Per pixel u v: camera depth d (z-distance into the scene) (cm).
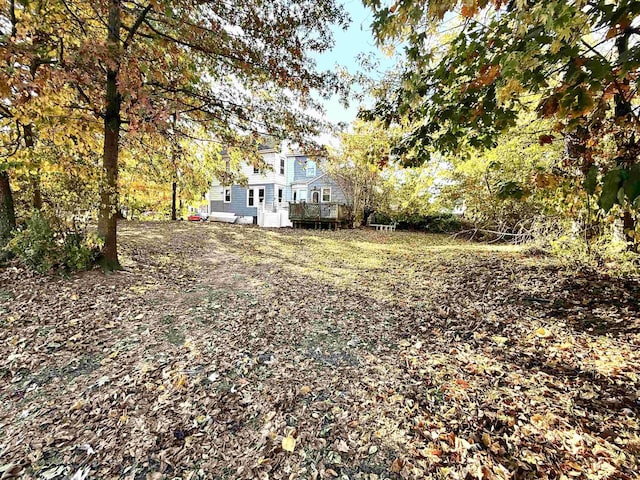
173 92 649
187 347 362
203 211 2628
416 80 294
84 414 260
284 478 200
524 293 469
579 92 193
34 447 228
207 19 579
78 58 463
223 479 201
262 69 651
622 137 285
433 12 222
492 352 329
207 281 621
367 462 209
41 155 530
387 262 802
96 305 464
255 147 859
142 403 271
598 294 417
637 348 298
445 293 525
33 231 552
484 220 1120
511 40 277
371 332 399
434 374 300
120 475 205
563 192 392
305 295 539
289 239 1215
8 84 415
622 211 379
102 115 567
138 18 557
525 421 229
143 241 930
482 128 361
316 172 2231
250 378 305
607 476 182
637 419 220
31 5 437
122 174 1062
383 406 261
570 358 301
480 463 200
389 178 1656
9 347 356
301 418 252
